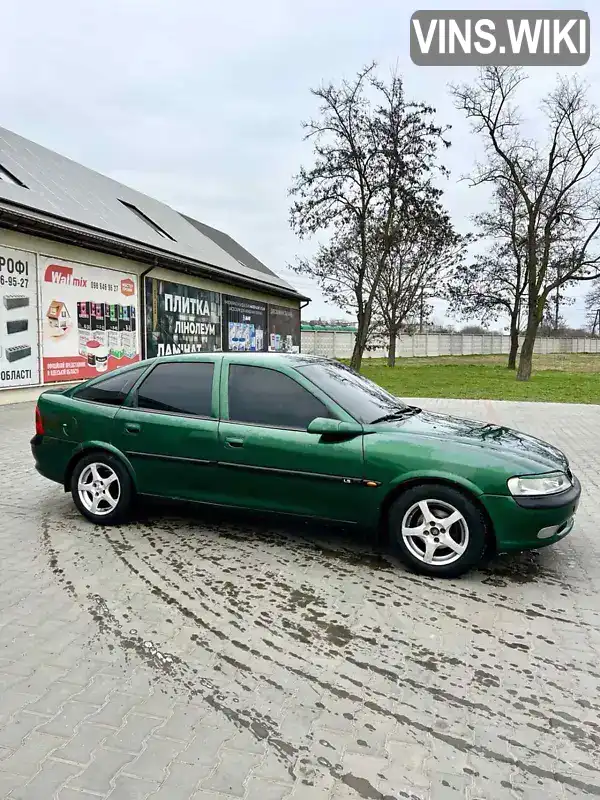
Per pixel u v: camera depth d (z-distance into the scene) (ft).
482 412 45.70
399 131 78.48
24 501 19.29
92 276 48.88
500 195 100.68
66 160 68.23
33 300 43.01
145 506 18.40
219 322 73.15
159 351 59.21
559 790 7.14
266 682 9.29
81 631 10.75
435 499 13.15
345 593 12.52
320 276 96.84
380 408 15.40
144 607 11.74
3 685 9.07
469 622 11.35
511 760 7.66
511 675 9.61
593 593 12.80
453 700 8.92
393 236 84.69
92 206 57.31
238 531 16.33
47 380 44.60
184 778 7.23
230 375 15.52
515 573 13.82
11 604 11.78
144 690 9.00
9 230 40.40
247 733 8.09
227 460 14.78
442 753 7.77
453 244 109.09
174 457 15.39
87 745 7.78
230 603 11.98
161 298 59.36
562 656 10.21
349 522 13.93
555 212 88.69
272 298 91.15
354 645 10.43
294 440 14.15
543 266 91.25
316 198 81.71
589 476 24.35
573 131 84.94
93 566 13.76
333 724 8.31
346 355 168.45
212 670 9.58
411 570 13.75
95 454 16.51
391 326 122.52
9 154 55.11
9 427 33.65
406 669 9.72
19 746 7.73
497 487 12.67
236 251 103.19
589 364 150.82
